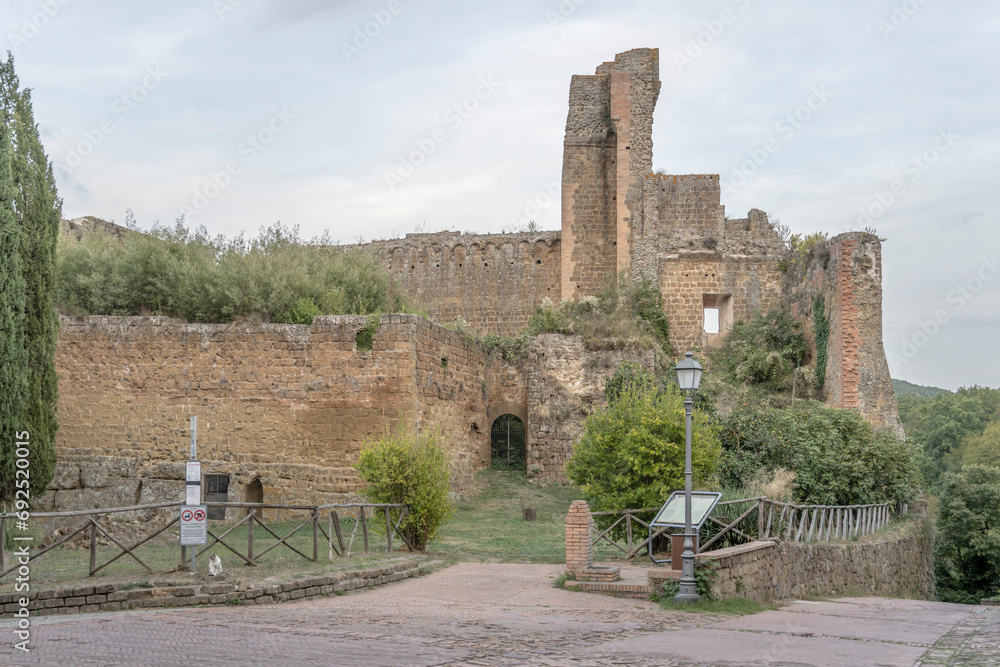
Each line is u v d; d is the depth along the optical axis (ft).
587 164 138.10
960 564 119.75
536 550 69.62
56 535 62.44
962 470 127.24
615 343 111.75
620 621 41.78
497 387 113.29
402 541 66.64
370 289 111.96
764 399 106.93
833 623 45.68
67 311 99.04
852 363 105.09
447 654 31.55
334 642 33.40
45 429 69.21
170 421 93.40
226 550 58.08
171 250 104.01
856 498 88.07
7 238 65.57
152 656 29.84
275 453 90.63
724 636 38.52
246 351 92.48
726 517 59.57
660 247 126.62
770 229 127.24
